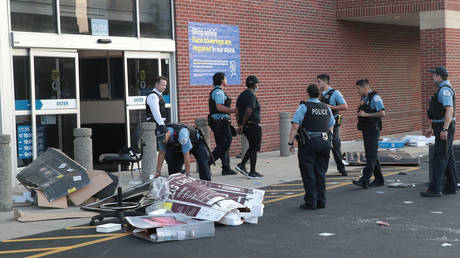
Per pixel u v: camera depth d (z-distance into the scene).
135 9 14.00
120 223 8.28
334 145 12.38
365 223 8.07
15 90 11.73
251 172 12.19
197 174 12.84
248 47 16.67
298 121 8.98
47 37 12.14
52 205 9.43
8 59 11.56
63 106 12.46
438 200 9.63
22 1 11.88
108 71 14.44
